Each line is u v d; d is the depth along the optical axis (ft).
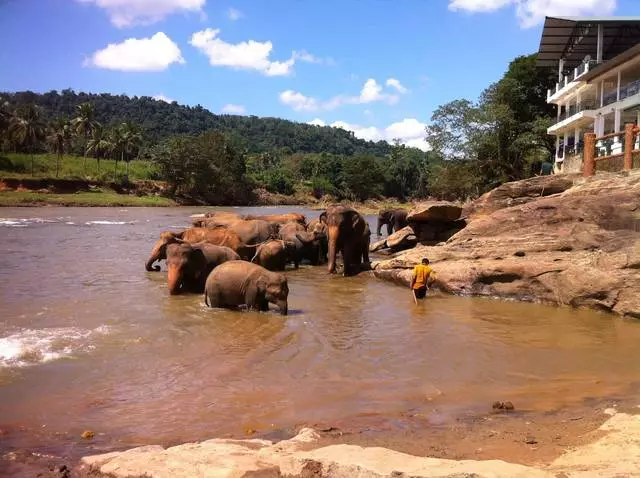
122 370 27.86
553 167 157.38
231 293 41.88
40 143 380.17
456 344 34.24
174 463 17.02
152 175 348.18
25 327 35.63
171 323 37.45
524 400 25.16
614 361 31.27
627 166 62.75
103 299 45.21
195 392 25.25
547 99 169.78
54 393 24.76
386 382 27.17
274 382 26.76
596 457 17.33
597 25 140.36
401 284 57.62
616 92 126.93
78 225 140.05
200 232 65.00
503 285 50.60
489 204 76.02
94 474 17.04
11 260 71.10
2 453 18.98
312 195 422.82
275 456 17.60
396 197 458.50
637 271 44.29
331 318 41.01
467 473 15.30
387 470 15.80
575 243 52.80
